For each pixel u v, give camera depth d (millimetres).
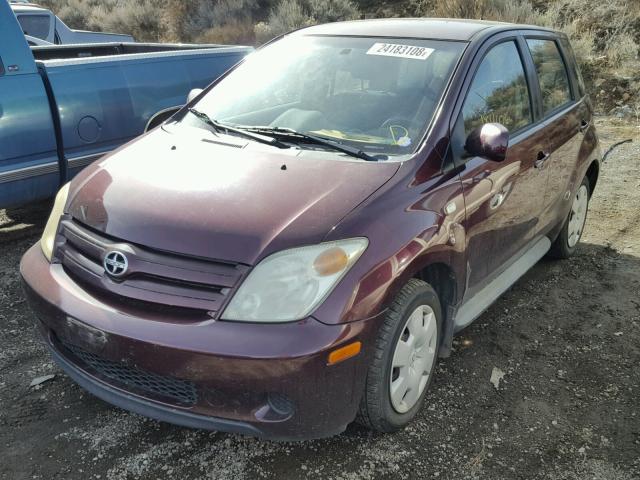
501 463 2697
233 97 3660
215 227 2443
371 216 2533
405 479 2568
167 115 5422
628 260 4938
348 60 3535
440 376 3307
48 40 9922
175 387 2420
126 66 5145
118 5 17562
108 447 2684
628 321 4000
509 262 3840
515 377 3342
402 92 3260
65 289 2594
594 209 6043
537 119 3984
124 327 2348
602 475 2662
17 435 2740
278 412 2361
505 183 3393
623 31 11688
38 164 4582
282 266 2336
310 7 14320
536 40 4242
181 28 16109
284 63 3729
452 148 3047
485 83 3436
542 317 4012
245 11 15164
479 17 12305
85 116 4824
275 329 2266
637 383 3342
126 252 2459
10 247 4852
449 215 2855
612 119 9375
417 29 3670
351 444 2750
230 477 2533
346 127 3168
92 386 2609
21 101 4418
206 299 2332
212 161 2914
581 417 3039
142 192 2705
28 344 3473
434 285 3057
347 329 2324
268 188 2648
